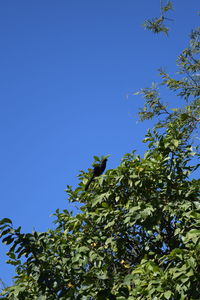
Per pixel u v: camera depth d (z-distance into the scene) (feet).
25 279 23.76
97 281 22.09
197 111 30.71
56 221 25.67
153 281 18.39
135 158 24.25
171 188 23.12
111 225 23.57
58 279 22.80
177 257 19.30
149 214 22.09
